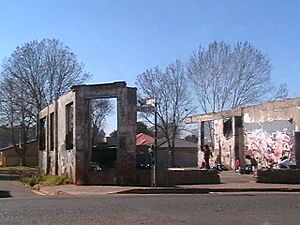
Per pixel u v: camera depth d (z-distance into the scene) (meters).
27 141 79.50
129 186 29.53
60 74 63.66
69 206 18.08
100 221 14.45
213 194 24.38
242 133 47.72
